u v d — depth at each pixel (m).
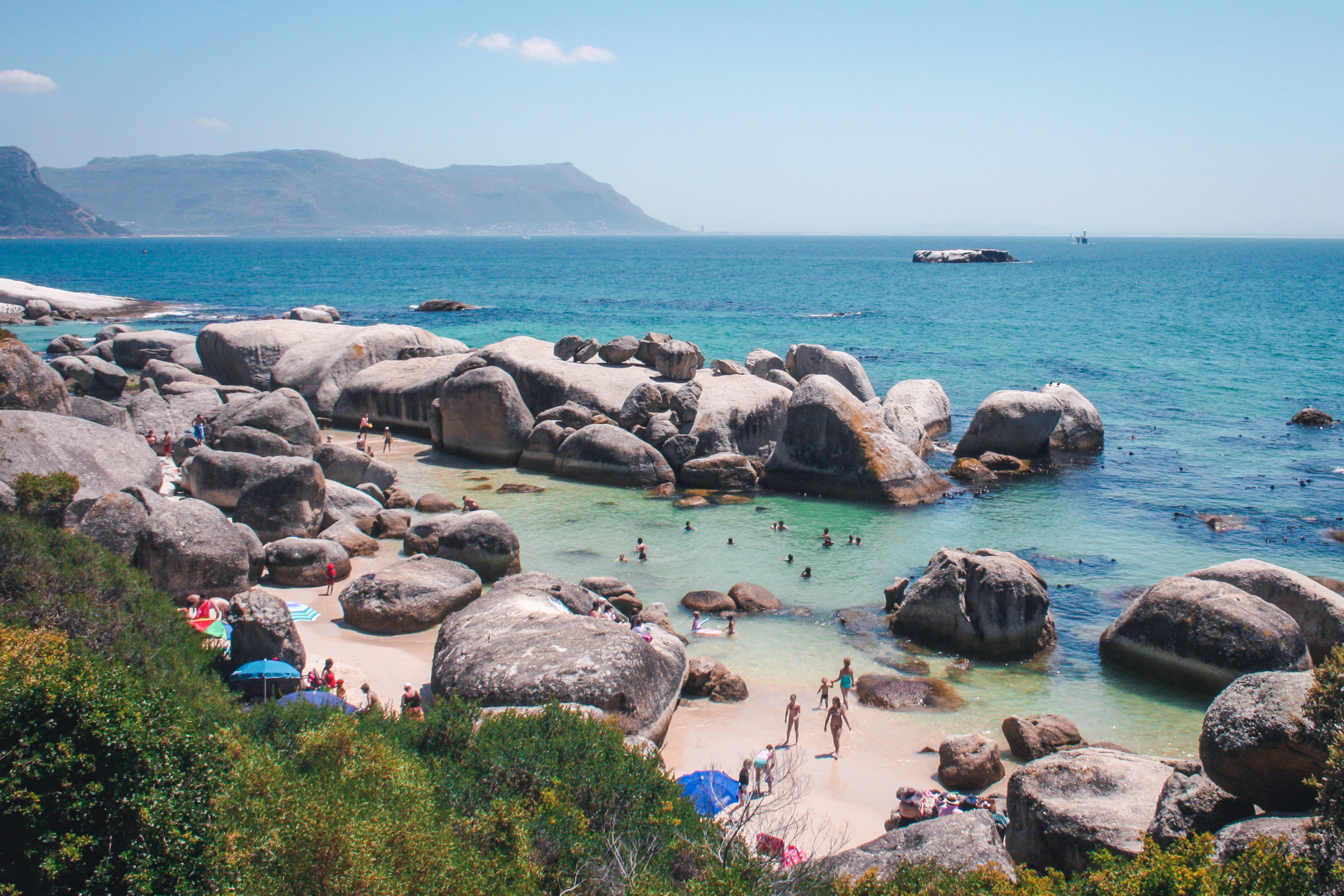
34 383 32.47
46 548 17.69
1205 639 22.25
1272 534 33.59
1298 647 21.83
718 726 20.64
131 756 9.80
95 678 10.23
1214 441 48.09
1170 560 31.14
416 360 50.75
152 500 25.12
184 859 9.55
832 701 21.88
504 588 23.31
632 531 33.78
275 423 39.25
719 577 29.41
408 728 14.76
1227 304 119.94
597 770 13.99
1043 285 159.12
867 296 133.62
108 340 70.06
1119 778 15.05
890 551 31.95
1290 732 11.80
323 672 20.70
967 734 19.17
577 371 47.81
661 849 12.53
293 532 29.94
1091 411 46.59
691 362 47.16
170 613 18.27
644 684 18.97
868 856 13.54
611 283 159.88
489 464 43.03
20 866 9.20
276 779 11.16
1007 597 24.19
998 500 37.97
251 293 128.12
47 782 9.41
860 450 37.91
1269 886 9.77
